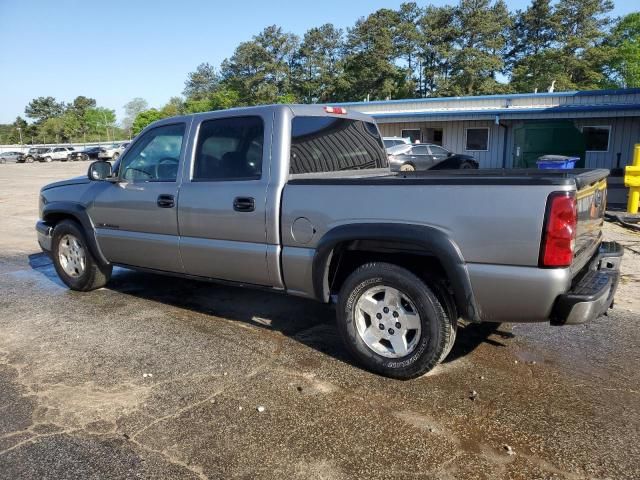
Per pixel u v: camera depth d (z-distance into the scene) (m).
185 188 4.58
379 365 3.70
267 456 2.82
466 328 4.69
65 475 2.67
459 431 3.04
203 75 116.44
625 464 2.73
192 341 4.44
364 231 3.54
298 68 83.12
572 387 3.56
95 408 3.33
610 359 4.02
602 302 3.23
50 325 4.87
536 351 4.18
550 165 12.02
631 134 20.92
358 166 4.88
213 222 4.39
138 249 5.08
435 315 3.47
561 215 3.00
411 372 3.58
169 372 3.84
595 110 20.77
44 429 3.09
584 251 3.59
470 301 3.29
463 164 20.08
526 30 73.00
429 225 3.36
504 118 22.27
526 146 22.70
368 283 3.70
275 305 5.39
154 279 6.49
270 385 3.62
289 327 4.76
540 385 3.59
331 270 3.96
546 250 3.03
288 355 4.13
